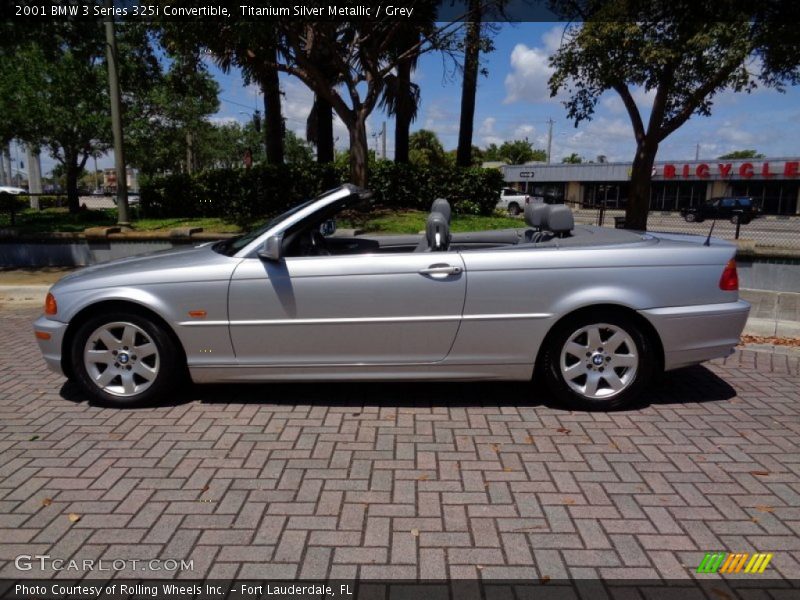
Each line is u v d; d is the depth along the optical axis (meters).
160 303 4.41
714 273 4.44
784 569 2.75
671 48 9.85
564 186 48.28
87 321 4.52
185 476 3.58
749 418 4.48
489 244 5.64
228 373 4.54
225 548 2.90
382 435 4.15
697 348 4.48
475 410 4.59
